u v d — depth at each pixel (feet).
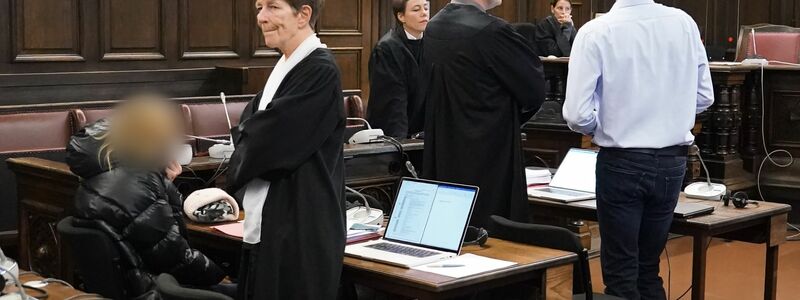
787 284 17.99
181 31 24.76
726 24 38.32
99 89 23.09
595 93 12.31
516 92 13.29
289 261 9.38
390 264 9.86
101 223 10.30
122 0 23.65
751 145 23.34
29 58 22.18
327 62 9.50
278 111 9.24
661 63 12.04
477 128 13.42
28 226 13.84
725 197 13.75
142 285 10.46
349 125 19.35
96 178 10.52
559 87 22.12
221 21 25.63
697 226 12.69
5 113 16.29
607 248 12.44
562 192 14.33
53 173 13.08
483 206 13.51
